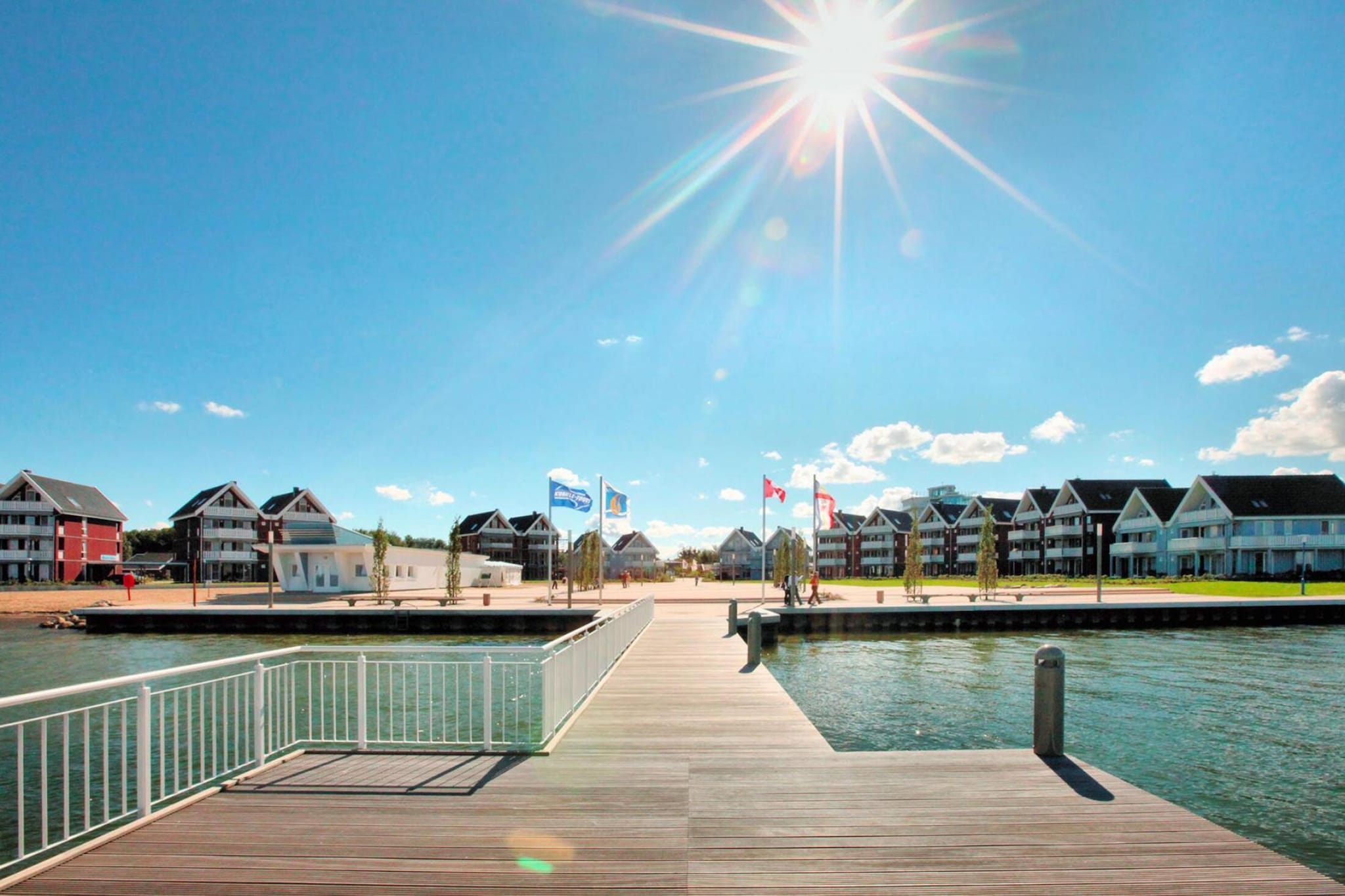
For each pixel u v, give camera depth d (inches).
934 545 3885.3
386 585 1699.1
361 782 275.6
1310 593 1704.0
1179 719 567.2
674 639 783.7
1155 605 1302.9
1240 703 624.4
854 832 226.7
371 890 190.5
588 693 467.2
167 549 4092.0
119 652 1063.6
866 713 598.9
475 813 244.2
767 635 984.3
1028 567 3380.9
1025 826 229.6
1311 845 345.4
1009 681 736.3
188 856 211.3
